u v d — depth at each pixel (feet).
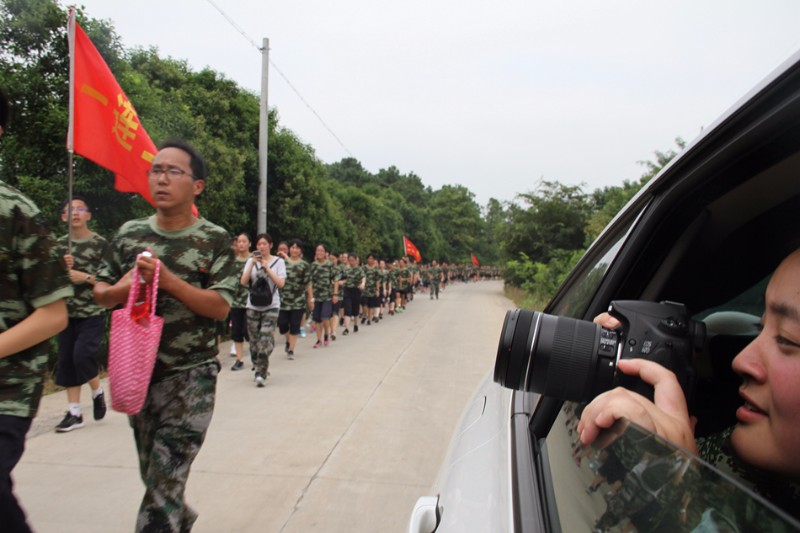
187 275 8.27
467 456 5.13
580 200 79.87
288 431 15.30
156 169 8.32
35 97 20.95
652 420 2.59
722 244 4.31
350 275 39.40
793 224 4.00
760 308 4.60
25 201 5.98
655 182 4.11
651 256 4.41
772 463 2.53
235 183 38.04
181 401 7.97
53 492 11.11
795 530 1.45
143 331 7.12
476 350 30.63
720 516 1.74
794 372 2.40
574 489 3.01
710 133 3.24
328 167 166.50
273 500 10.97
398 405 18.24
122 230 8.61
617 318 3.21
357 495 11.25
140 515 7.72
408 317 52.95
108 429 15.06
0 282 5.81
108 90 13.89
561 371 3.01
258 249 21.13
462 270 184.44
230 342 32.96
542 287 65.51
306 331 40.14
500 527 3.44
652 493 2.13
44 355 6.14
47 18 20.98
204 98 41.52
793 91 2.65
